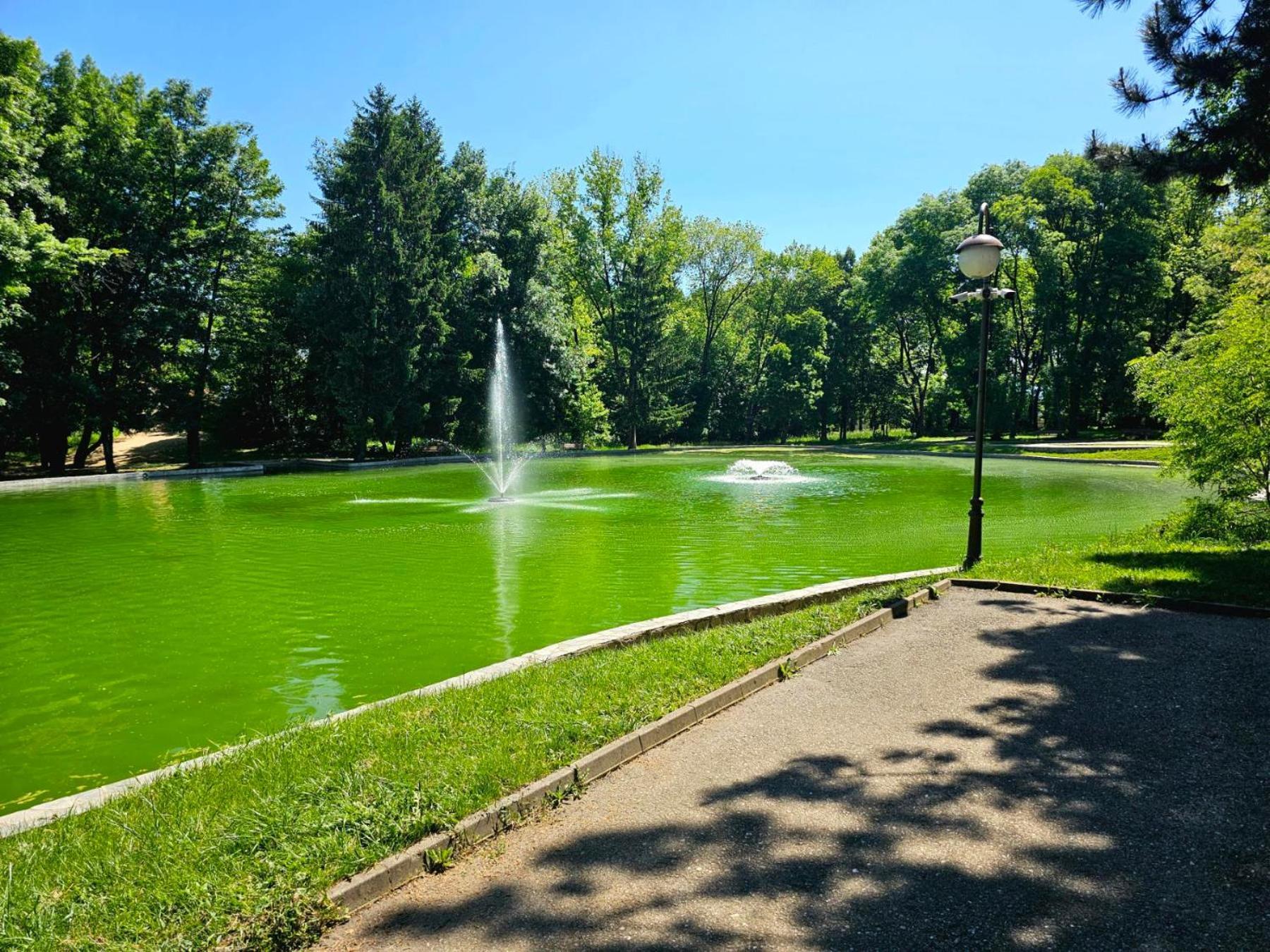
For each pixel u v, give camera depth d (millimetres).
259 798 3480
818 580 9227
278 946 2574
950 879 2885
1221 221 34531
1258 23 7137
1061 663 5379
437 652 6625
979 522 8875
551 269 41188
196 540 12805
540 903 2805
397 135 32562
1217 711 4449
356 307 31547
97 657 6617
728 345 58219
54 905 2699
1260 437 9664
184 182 29156
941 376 58156
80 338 27562
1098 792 3541
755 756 4035
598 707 4531
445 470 29828
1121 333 40625
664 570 9867
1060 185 37969
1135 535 10961
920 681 5129
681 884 2895
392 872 2951
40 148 22953
